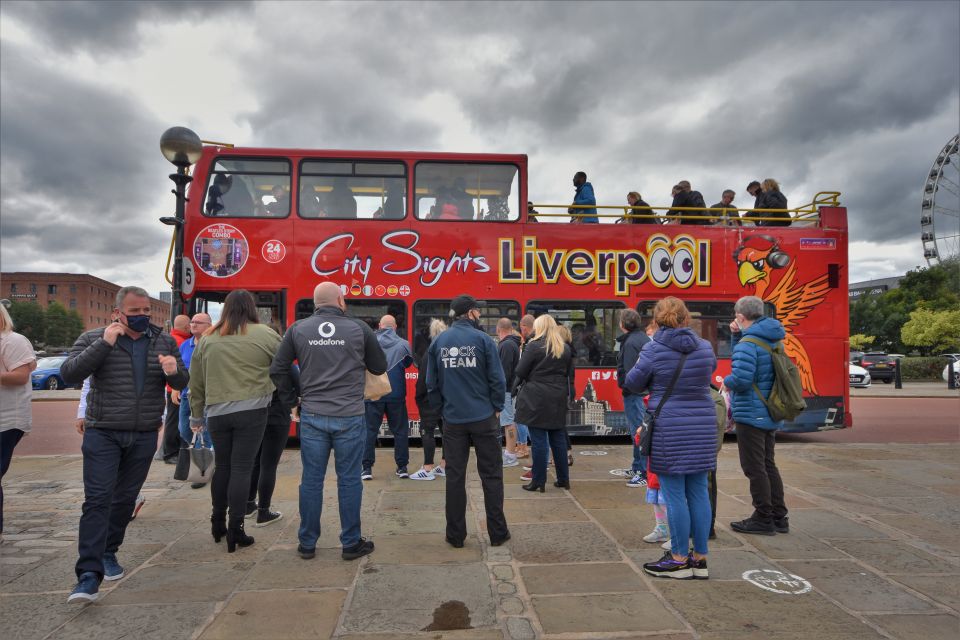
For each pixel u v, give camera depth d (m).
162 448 7.91
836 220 9.80
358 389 4.40
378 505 5.77
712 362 3.99
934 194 50.97
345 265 8.88
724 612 3.44
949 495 6.31
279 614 3.40
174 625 3.28
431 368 4.73
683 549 3.91
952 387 25.02
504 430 9.05
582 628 3.23
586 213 9.77
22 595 3.69
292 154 8.93
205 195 8.79
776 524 4.98
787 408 4.75
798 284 9.63
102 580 3.77
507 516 5.39
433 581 3.89
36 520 5.34
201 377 4.59
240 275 8.74
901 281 58.69
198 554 4.41
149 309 3.93
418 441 9.88
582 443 9.79
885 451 9.19
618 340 6.82
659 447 3.86
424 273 8.99
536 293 9.16
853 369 26.66
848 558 4.35
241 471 4.50
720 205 10.16
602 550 4.50
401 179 9.05
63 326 101.56
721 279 9.46
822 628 3.25
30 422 4.68
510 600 3.59
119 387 3.77
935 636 3.17
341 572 4.05
